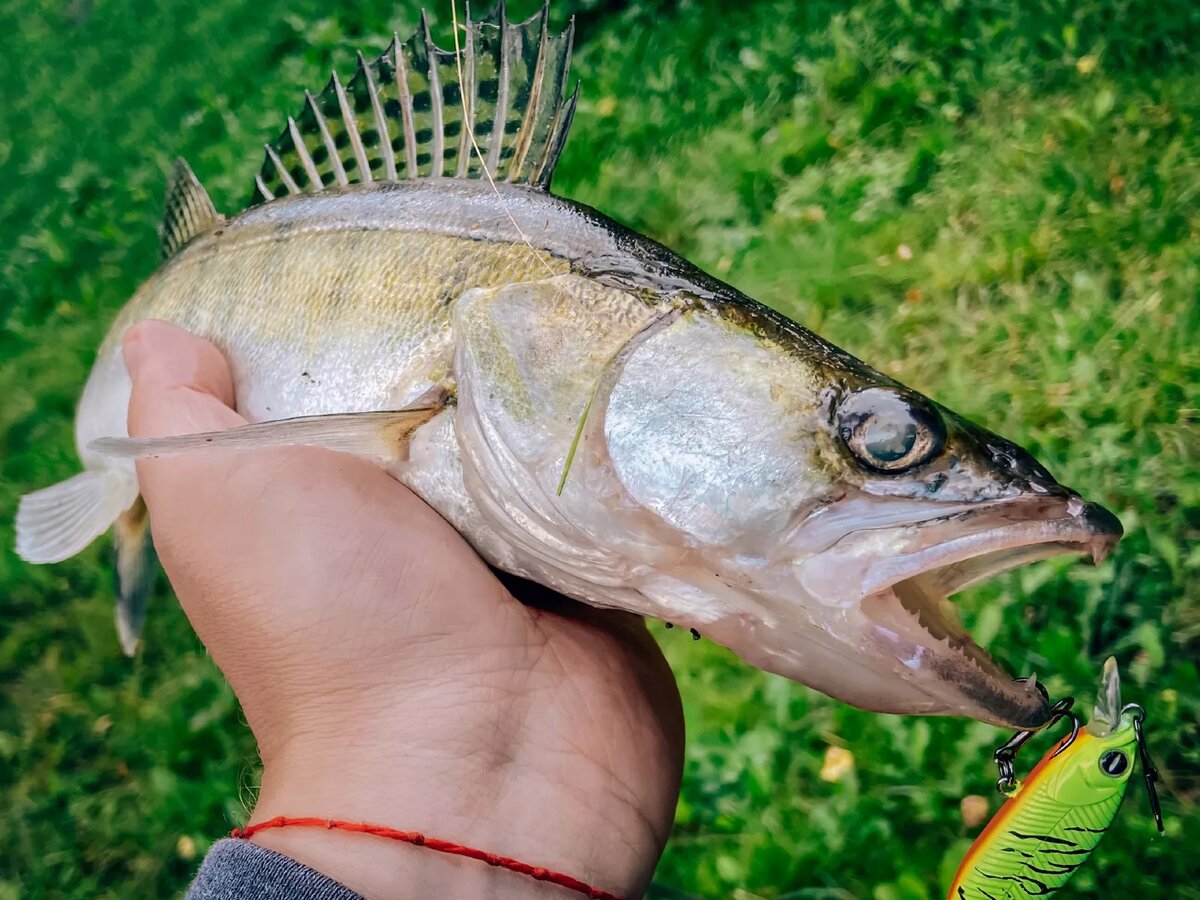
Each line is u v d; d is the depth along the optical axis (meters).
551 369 0.19
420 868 0.16
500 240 0.20
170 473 0.20
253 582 0.18
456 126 0.24
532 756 0.18
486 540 0.20
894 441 0.16
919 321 0.41
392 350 0.20
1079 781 0.15
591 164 0.54
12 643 0.45
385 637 0.18
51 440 0.55
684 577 0.18
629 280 0.19
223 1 0.79
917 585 0.17
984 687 0.16
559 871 0.17
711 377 0.18
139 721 0.41
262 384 0.22
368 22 0.69
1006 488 0.16
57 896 0.38
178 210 0.29
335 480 0.19
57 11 0.90
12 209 0.71
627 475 0.18
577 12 0.61
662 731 0.20
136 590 0.30
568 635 0.20
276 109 0.66
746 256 0.47
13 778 0.41
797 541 0.17
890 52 0.52
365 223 0.22
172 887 0.37
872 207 0.46
